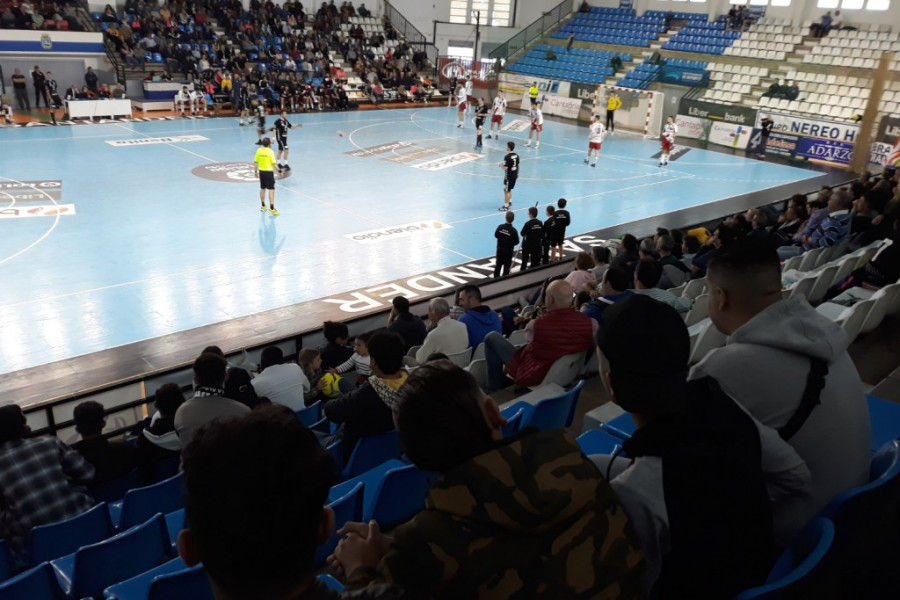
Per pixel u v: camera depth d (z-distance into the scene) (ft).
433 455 5.06
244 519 3.70
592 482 4.96
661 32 126.31
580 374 20.81
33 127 86.12
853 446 7.63
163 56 107.65
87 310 38.45
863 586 8.37
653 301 5.85
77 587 12.34
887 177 51.75
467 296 25.44
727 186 74.74
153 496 15.65
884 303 22.67
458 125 104.83
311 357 23.62
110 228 51.70
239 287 42.52
